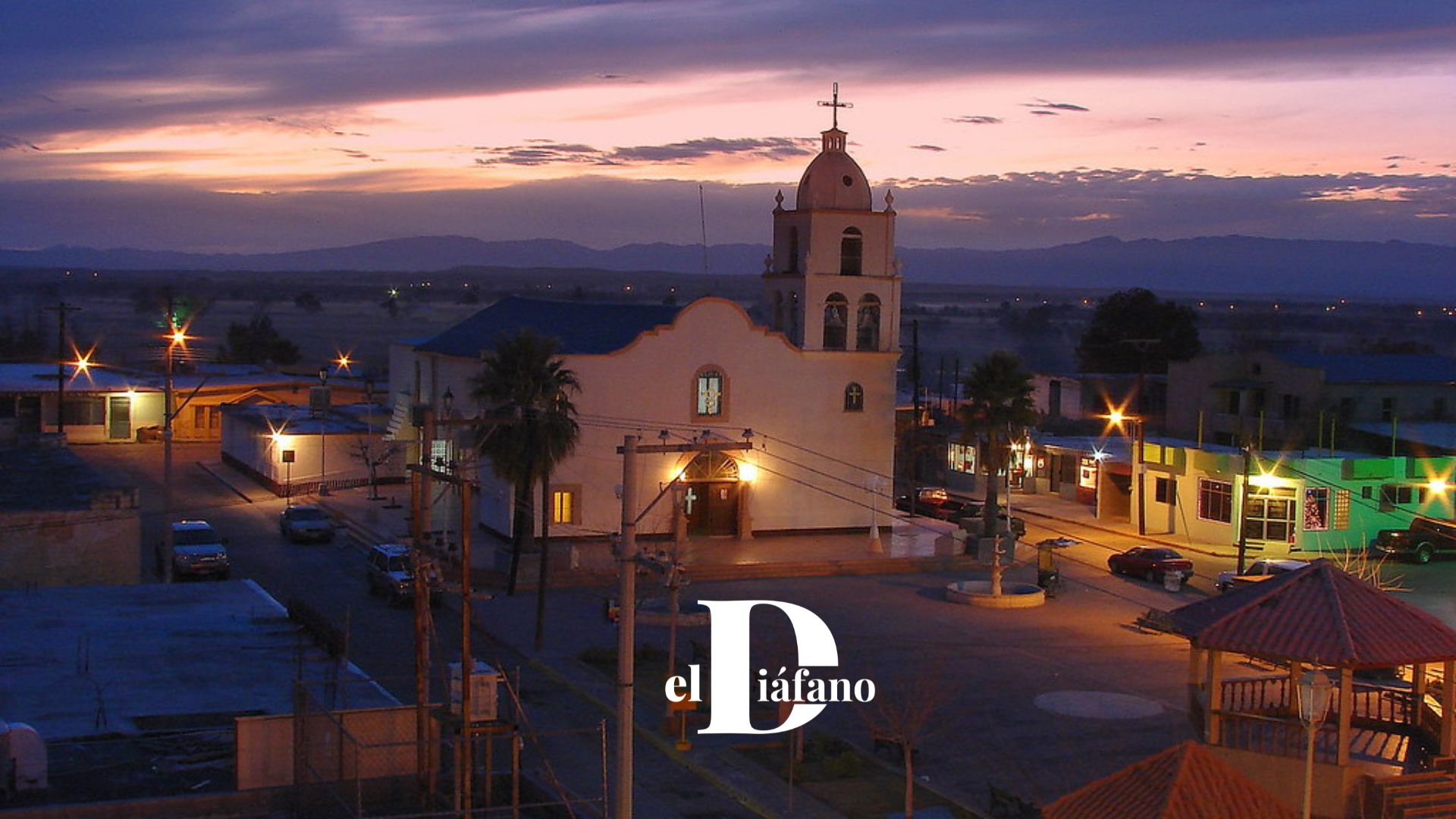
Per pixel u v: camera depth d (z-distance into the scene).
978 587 55.03
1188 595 55.72
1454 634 27.31
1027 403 62.62
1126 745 36.31
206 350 163.50
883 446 67.50
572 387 61.00
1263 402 80.50
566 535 61.75
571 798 30.14
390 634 46.28
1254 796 24.28
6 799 26.22
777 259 68.56
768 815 30.97
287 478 74.00
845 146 68.25
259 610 43.59
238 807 26.73
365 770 28.14
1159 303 116.81
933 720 38.41
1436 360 84.06
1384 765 26.78
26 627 40.34
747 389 64.81
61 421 83.44
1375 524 65.44
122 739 30.05
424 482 29.03
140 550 53.94
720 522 65.44
